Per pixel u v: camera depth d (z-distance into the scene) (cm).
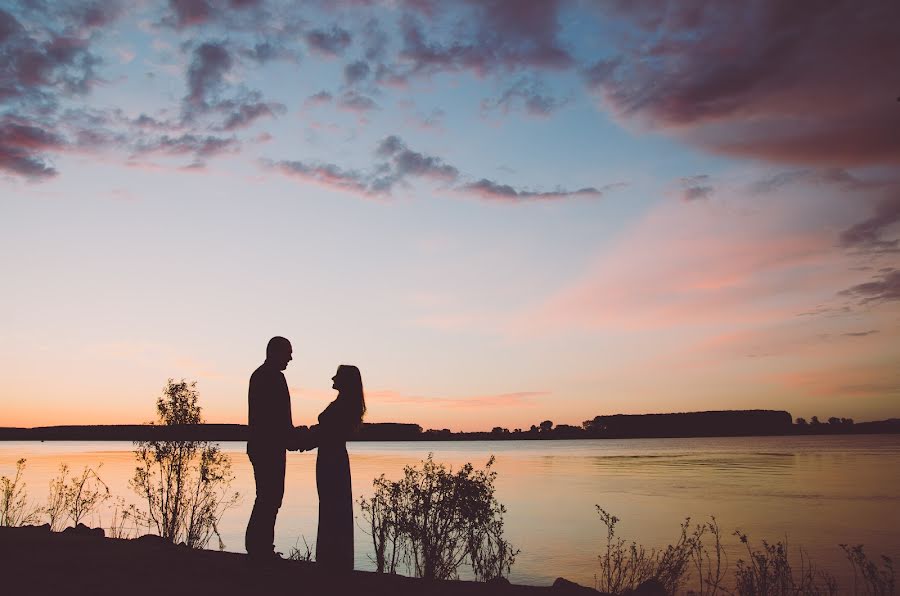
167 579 668
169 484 1145
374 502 988
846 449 15262
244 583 654
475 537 954
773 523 2786
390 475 4759
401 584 721
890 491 4397
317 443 690
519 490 4662
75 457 8619
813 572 1602
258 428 694
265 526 695
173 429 1160
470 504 939
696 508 3403
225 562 780
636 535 2416
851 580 1450
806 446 18475
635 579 964
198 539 1124
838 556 1905
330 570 653
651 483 5356
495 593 715
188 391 1187
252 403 700
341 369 705
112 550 851
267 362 712
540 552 2009
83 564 742
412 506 960
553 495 4228
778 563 905
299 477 5866
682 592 1054
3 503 1410
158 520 1148
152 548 886
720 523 2789
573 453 15300
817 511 3244
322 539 661
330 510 666
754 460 10075
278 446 693
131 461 7194
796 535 2403
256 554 691
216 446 1179
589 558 1891
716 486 4988
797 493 4325
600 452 15962
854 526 2670
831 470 7094
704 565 1680
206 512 1148
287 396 706
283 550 1755
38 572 691
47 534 1018
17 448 15112
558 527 2655
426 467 983
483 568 945
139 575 687
